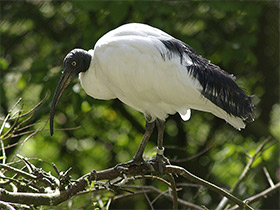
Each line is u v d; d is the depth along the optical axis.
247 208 6.51
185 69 6.51
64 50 11.12
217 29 11.34
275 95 12.98
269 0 11.84
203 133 13.25
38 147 12.84
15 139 10.92
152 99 6.74
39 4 12.02
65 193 5.15
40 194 4.91
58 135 12.91
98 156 13.42
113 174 6.04
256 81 12.99
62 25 12.04
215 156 12.72
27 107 11.15
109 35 6.80
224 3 9.83
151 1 9.67
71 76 6.82
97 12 10.80
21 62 12.30
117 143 13.27
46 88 9.85
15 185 5.74
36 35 12.37
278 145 11.48
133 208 13.41
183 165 12.71
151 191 7.59
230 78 6.72
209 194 12.13
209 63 6.80
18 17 12.08
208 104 6.63
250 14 10.12
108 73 6.69
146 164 6.55
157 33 6.75
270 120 13.24
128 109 12.90
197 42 9.91
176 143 12.86
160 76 6.50
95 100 9.69
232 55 10.31
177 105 6.77
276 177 11.62
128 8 9.37
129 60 6.53
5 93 10.41
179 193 12.16
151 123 6.98
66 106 11.61
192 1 10.62
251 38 10.55
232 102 6.61
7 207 4.54
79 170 13.14
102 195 7.56
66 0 11.75
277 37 12.45
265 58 12.70
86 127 13.05
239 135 12.83
